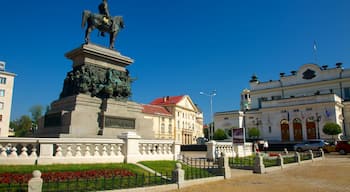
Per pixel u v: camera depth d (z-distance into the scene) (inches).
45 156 491.2
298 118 2317.9
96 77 778.2
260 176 644.7
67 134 655.8
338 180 580.7
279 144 1974.7
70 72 810.8
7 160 462.9
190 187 478.9
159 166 581.6
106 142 560.1
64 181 398.9
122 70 863.1
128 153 580.4
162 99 3503.9
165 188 446.6
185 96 3521.2
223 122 2800.2
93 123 712.4
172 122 3208.7
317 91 2586.1
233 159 917.8
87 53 783.1
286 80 2792.8
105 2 868.6
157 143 656.4
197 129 4092.0
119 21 890.1
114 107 760.3
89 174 450.3
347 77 2458.2
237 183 534.9
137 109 840.9
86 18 813.2
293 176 645.9
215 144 939.3
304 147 1681.8
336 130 1998.0
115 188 398.0
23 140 479.8
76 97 713.0
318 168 817.5
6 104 2736.2
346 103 2305.6
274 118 2447.1
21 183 376.2
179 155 706.8
